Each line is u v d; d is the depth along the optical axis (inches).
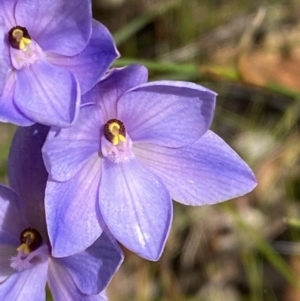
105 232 5.7
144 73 5.5
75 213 5.7
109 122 5.7
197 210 9.1
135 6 9.2
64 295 5.9
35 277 6.0
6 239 6.1
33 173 5.8
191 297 9.2
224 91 9.3
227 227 9.2
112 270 5.6
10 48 5.8
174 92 5.6
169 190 5.9
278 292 9.0
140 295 9.0
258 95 9.3
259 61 9.1
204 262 9.2
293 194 9.3
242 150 9.3
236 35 9.4
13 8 5.8
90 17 5.4
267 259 9.1
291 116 9.3
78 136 5.6
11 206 6.0
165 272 9.1
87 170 5.8
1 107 5.5
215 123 9.4
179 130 5.8
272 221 9.2
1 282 6.1
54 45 5.7
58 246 5.4
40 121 5.4
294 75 9.2
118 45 9.1
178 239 9.1
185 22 9.2
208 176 5.8
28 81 5.7
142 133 5.9
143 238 5.7
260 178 9.2
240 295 9.2
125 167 5.9
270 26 9.5
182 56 9.2
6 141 8.8
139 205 5.8
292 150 9.3
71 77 5.5
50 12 5.7
